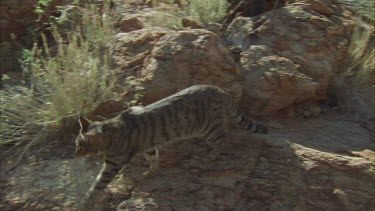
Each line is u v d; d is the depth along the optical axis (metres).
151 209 2.51
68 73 2.75
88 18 3.07
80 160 2.68
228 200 2.53
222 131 2.65
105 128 2.49
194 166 2.63
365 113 2.93
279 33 2.97
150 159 2.62
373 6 3.37
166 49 2.82
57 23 3.20
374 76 3.08
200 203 2.52
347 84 3.01
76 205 2.53
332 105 2.99
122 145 2.52
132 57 2.87
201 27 3.05
